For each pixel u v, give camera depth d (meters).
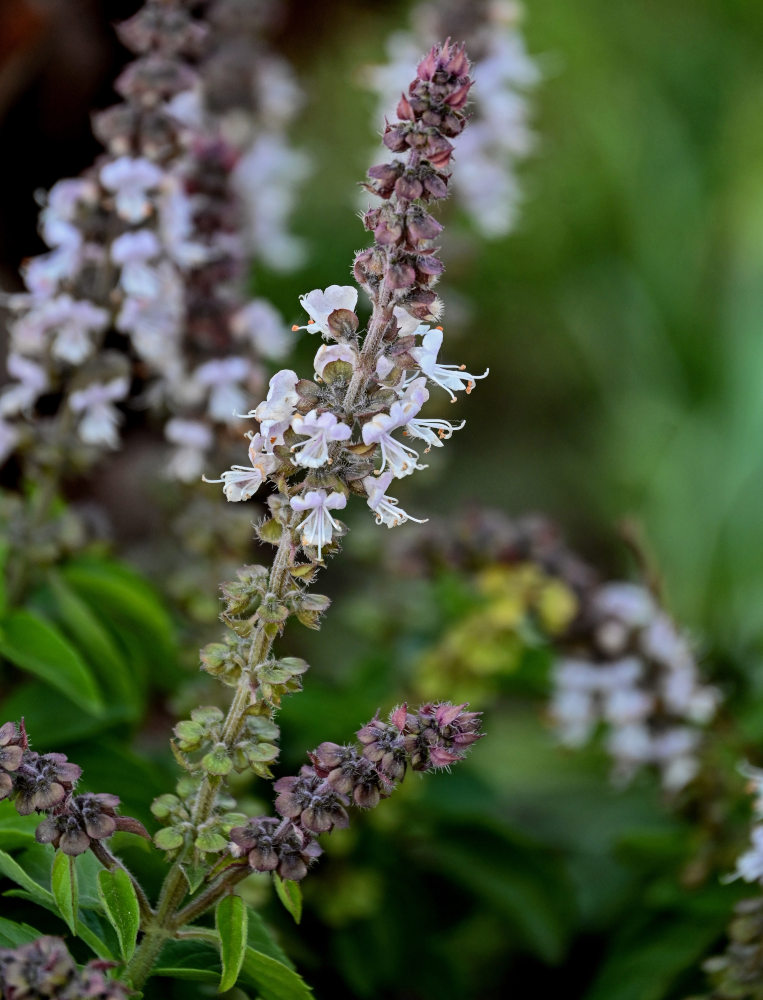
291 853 0.49
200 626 0.67
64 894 0.50
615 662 0.68
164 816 0.50
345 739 0.69
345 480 0.48
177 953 0.53
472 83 0.48
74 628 0.63
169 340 0.63
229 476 0.49
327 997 0.66
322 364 0.48
